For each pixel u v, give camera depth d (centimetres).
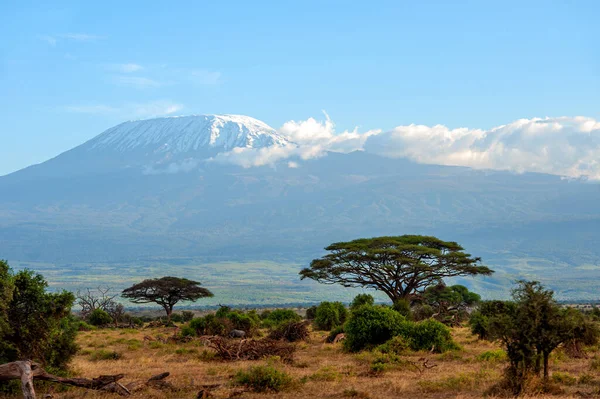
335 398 2055
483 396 2027
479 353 3397
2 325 2212
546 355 2152
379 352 3300
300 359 3234
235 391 2147
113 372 2727
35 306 2348
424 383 2242
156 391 2161
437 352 3491
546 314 2122
